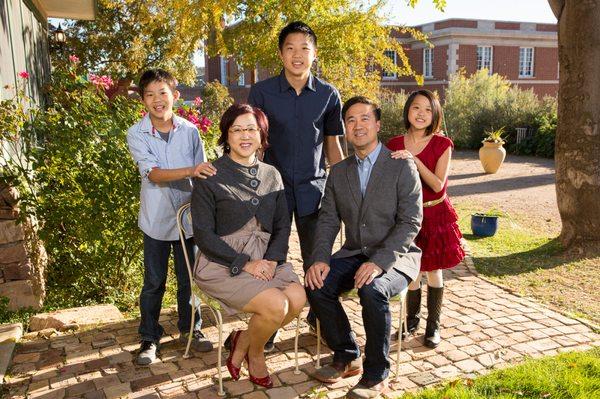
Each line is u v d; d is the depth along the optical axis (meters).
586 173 5.51
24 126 4.31
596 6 5.30
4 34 5.64
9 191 3.99
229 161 3.01
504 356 3.29
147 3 11.25
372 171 3.03
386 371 2.84
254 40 11.20
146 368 3.19
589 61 5.38
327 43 10.38
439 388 2.90
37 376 3.09
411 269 3.03
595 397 2.72
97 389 2.95
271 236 3.09
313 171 3.38
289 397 2.86
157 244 3.28
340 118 3.49
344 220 3.16
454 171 13.80
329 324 2.98
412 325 3.63
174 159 3.28
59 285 4.53
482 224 6.75
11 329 3.65
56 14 10.94
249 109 2.95
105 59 17.31
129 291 4.69
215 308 2.91
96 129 4.42
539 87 28.30
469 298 4.36
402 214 3.00
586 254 5.50
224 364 3.25
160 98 3.12
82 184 4.28
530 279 4.93
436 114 3.31
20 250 4.05
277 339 3.56
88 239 4.26
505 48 27.02
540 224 7.61
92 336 3.63
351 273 3.06
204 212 2.93
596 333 3.66
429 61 27.22
